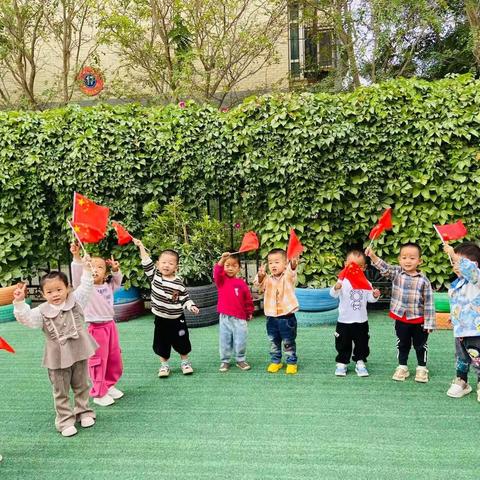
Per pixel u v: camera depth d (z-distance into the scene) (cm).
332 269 609
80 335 351
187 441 325
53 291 342
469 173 587
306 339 537
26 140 669
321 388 407
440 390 397
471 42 958
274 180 616
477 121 570
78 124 660
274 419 353
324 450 307
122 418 364
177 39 1042
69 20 1101
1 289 662
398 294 419
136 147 655
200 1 1036
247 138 624
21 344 560
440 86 600
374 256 434
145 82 1145
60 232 701
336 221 627
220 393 404
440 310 554
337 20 1055
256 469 288
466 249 387
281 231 630
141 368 472
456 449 304
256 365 470
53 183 664
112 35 1074
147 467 296
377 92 604
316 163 607
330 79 1118
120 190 661
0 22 1060
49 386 438
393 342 519
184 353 449
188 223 641
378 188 609
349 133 598
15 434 346
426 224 602
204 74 1058
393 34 1027
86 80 1180
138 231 670
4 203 673
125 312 643
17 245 677
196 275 618
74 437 337
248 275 794
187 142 643
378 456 298
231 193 656
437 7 1048
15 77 1137
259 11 1132
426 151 593
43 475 291
